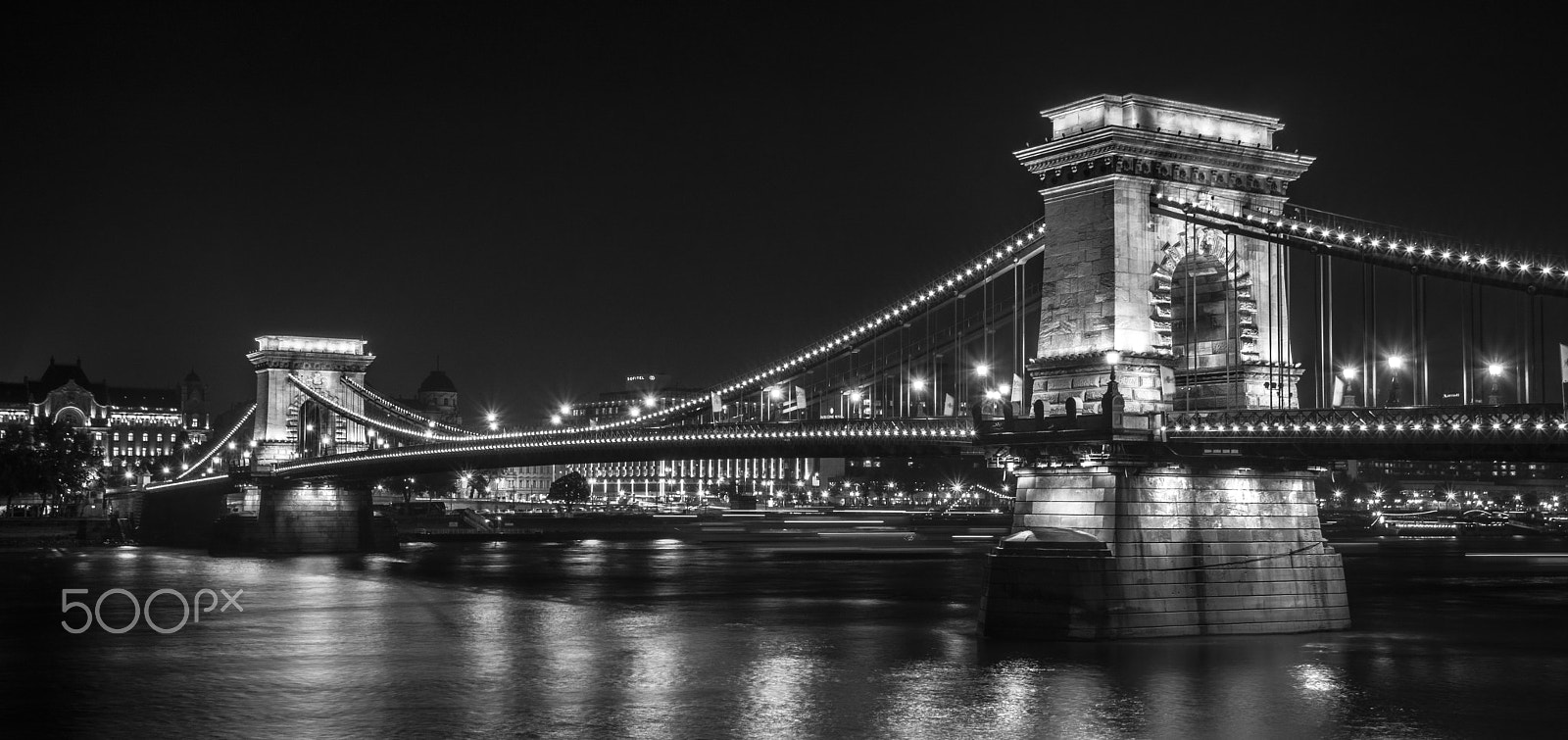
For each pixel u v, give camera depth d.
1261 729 51.19
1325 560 67.75
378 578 121.56
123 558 152.88
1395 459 61.81
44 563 143.12
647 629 81.31
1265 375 68.69
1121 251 66.31
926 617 85.44
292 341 172.38
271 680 65.06
